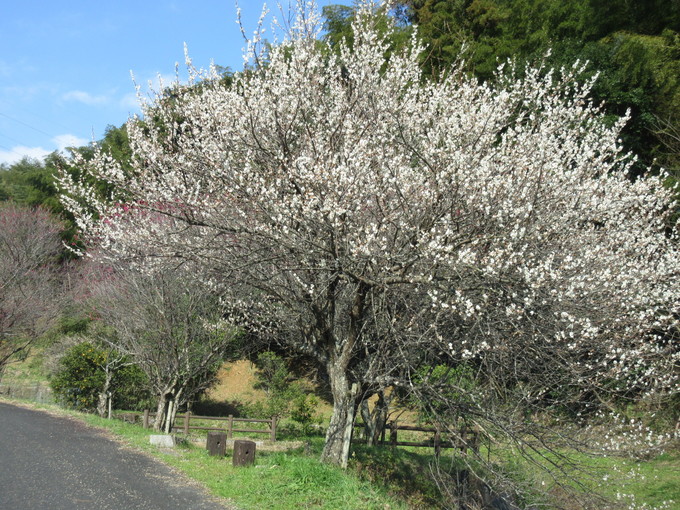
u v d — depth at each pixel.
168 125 9.05
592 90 15.71
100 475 6.87
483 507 7.83
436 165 7.28
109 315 12.37
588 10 17.83
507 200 6.67
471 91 9.28
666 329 9.71
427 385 7.06
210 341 11.37
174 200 7.71
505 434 6.79
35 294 19.48
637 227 10.23
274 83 8.34
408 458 10.67
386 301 7.35
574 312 7.41
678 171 13.96
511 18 18.59
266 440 13.48
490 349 6.80
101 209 9.27
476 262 7.05
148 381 14.43
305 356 15.54
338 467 7.64
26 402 14.25
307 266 7.37
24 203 27.45
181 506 5.86
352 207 6.94
